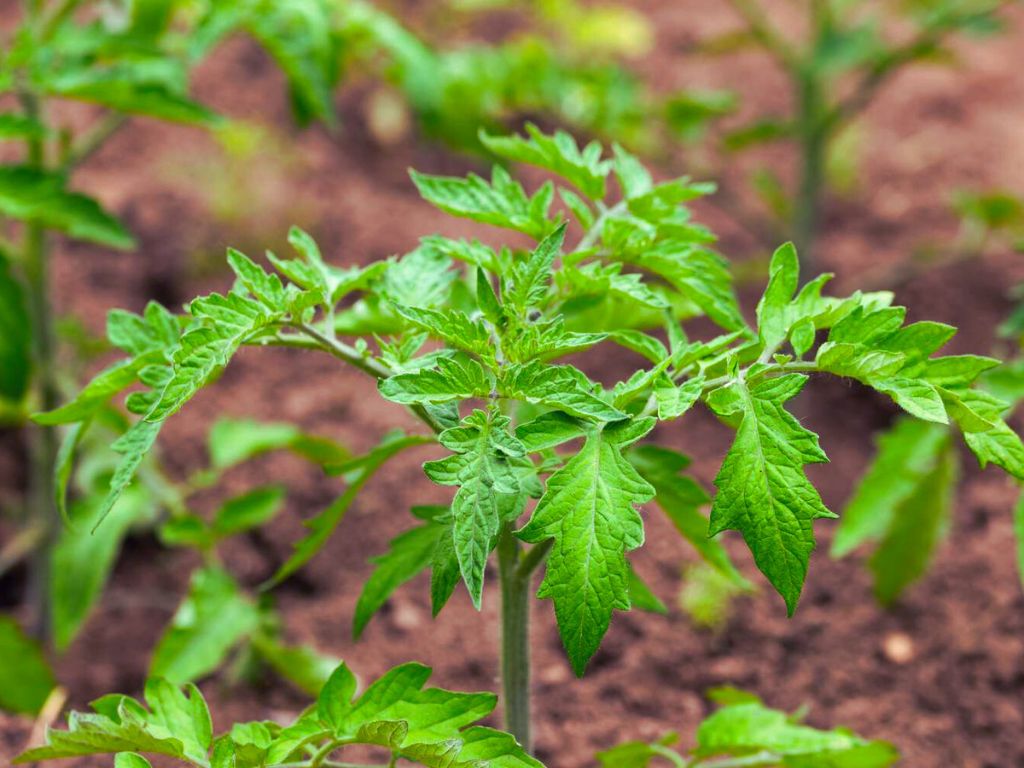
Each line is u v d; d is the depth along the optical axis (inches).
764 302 47.7
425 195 49.9
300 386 86.1
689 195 51.6
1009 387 56.6
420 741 48.3
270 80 115.3
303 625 69.6
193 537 60.5
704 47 88.8
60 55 59.1
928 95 120.6
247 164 100.6
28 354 58.2
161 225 95.5
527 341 47.3
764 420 46.4
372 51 74.5
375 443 81.2
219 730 62.6
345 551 74.8
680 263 50.0
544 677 65.0
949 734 61.7
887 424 84.7
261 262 93.0
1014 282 93.8
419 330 49.1
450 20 121.2
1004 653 65.8
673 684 65.3
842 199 106.0
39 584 67.8
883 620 68.5
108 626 70.9
